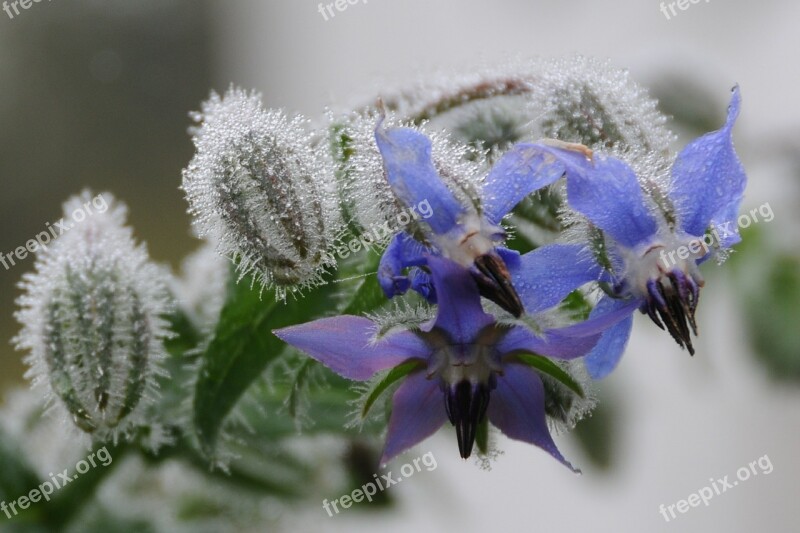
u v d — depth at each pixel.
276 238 0.20
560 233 0.20
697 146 0.19
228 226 0.20
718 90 0.25
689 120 0.24
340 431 0.22
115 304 0.21
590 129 0.20
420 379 0.20
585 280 0.19
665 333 0.27
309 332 0.19
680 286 0.19
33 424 0.23
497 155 0.21
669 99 0.24
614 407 0.24
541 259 0.19
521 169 0.19
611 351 0.20
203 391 0.21
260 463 0.24
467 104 0.21
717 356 0.27
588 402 0.20
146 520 0.24
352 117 0.21
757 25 0.32
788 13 0.32
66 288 0.21
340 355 0.19
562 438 0.24
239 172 0.20
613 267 0.19
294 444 0.24
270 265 0.20
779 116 0.31
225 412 0.21
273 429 0.22
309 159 0.20
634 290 0.19
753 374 0.26
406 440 0.20
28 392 0.24
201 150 0.20
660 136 0.20
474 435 0.19
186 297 0.22
